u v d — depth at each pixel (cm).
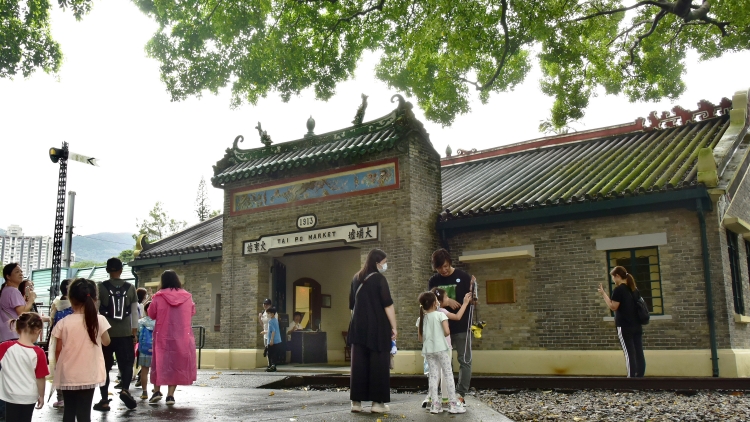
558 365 1439
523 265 1525
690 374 1289
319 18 1717
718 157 1394
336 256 2178
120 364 809
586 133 2002
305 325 2044
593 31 1803
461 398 761
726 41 1875
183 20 1609
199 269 2114
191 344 865
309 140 1738
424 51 1647
